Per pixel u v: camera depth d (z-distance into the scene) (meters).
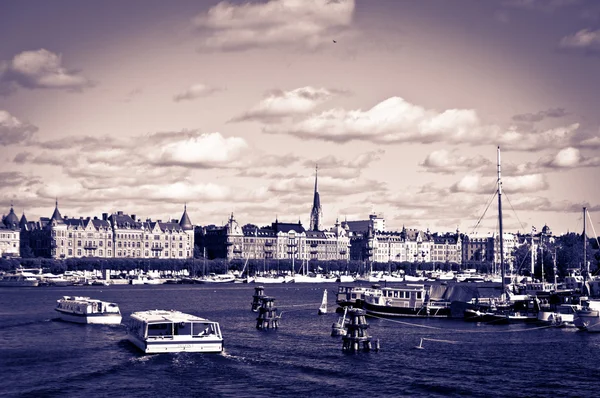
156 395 89.38
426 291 181.38
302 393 90.75
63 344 123.88
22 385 93.25
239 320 168.50
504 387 94.56
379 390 92.50
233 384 94.44
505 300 179.75
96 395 89.12
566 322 156.12
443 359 112.62
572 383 97.12
